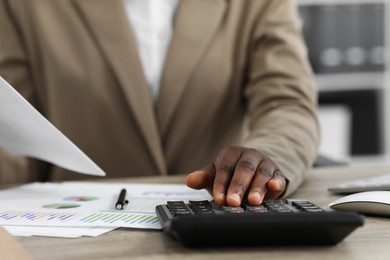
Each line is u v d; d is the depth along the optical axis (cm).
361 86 307
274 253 52
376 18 302
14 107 73
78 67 128
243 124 138
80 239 58
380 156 316
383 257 51
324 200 81
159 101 129
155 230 61
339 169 113
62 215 69
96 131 129
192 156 132
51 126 72
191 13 131
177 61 129
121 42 127
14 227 63
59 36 129
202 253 52
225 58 131
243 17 135
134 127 129
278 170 76
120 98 128
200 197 81
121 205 72
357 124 312
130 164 130
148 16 131
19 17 132
